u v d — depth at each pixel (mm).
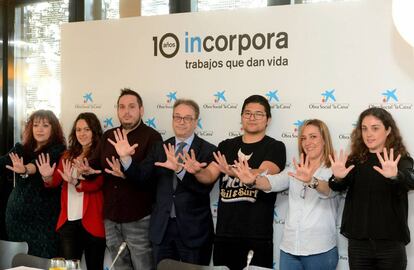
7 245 3068
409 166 3135
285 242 3354
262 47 3865
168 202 3615
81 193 4035
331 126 3670
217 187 3963
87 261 4098
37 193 4133
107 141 3939
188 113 3664
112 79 4398
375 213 3105
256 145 3568
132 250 3799
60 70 4746
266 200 3445
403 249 3109
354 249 3178
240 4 4383
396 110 3504
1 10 5215
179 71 4148
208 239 3656
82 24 4508
